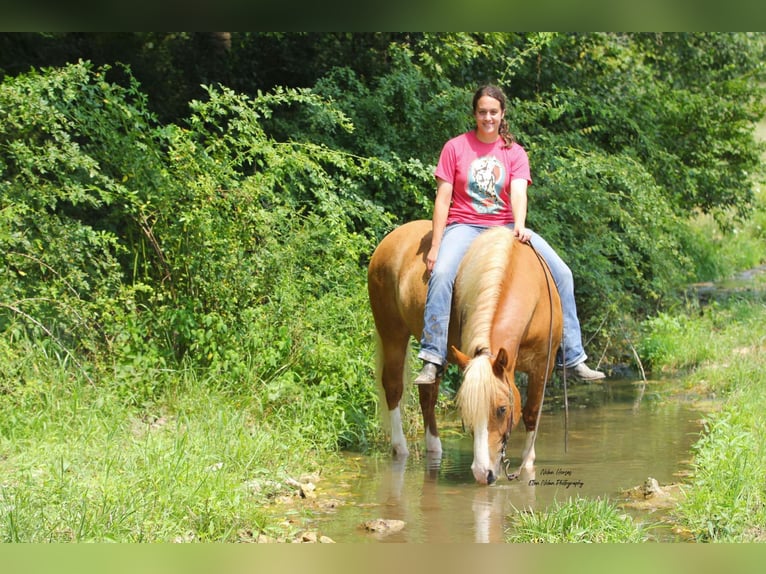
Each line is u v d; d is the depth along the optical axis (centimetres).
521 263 699
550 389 1156
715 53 1734
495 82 1419
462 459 807
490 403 611
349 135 1194
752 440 705
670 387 1122
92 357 880
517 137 1238
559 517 582
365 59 1384
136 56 1437
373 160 1060
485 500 670
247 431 775
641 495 667
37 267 897
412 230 813
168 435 750
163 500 590
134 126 967
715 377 1089
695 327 1347
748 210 1748
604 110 1393
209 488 623
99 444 717
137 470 652
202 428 766
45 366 825
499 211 750
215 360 870
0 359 791
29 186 901
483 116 739
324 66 1366
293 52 1416
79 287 895
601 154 1342
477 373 614
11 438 719
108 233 899
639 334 1342
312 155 1028
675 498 656
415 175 1143
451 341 732
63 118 888
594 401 1066
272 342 905
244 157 999
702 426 896
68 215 1080
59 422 744
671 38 1658
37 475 643
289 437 792
